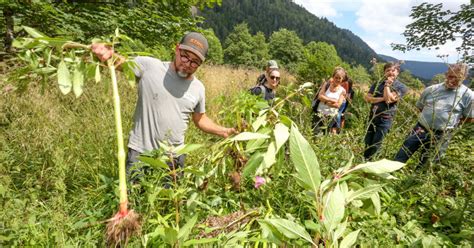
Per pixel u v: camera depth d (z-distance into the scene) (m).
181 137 2.52
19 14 4.54
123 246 1.25
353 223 2.20
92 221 1.94
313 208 2.17
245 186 2.60
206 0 6.41
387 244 2.10
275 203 2.40
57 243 1.69
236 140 1.99
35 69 1.51
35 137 3.02
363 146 3.28
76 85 1.47
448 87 3.84
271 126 2.00
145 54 1.77
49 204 2.08
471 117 3.87
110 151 3.14
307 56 11.45
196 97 2.48
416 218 2.58
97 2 5.59
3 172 2.47
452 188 3.27
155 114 2.37
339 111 4.43
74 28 4.79
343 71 4.28
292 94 2.34
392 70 4.28
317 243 1.56
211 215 2.05
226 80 7.46
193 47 2.25
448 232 2.52
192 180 2.19
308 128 3.05
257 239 1.57
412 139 3.90
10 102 3.26
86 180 2.80
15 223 1.70
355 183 1.80
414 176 3.01
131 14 5.42
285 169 2.57
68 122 3.43
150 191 1.81
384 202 2.61
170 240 1.42
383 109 4.40
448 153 3.91
